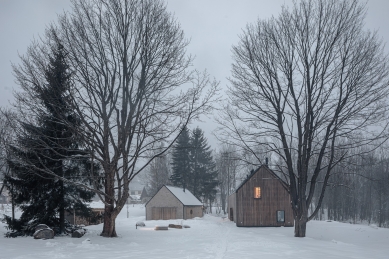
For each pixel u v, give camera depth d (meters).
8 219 22.56
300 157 24.14
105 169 21.47
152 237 22.84
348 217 67.88
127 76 21.14
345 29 22.48
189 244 18.23
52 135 21.98
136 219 56.66
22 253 14.29
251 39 24.55
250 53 24.20
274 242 19.05
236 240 20.27
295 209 24.19
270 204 41.03
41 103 20.98
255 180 41.50
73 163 23.56
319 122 23.30
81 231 22.02
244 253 14.52
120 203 21.73
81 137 20.52
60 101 21.03
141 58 21.28
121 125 21.11
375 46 22.20
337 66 22.64
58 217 24.34
